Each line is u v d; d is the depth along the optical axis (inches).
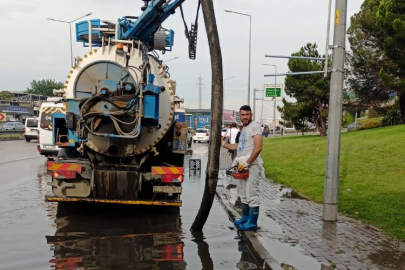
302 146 825.5
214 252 220.1
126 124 288.4
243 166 247.4
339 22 271.1
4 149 1000.2
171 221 290.0
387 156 545.3
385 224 254.5
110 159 314.5
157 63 323.3
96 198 290.4
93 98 286.8
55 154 676.7
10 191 404.5
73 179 294.2
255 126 251.6
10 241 234.1
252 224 251.0
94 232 256.2
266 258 196.1
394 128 906.1
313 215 291.7
